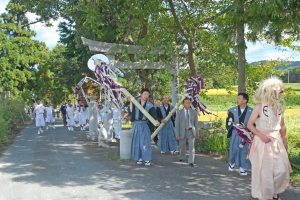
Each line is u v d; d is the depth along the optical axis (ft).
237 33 25.62
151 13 28.94
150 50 31.04
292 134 28.35
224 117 47.11
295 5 19.66
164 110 27.58
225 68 34.17
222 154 25.66
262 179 13.39
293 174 18.67
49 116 54.54
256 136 13.94
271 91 13.51
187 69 37.88
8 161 23.66
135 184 17.31
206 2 30.73
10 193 15.80
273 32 22.62
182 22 30.53
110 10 38.27
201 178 18.63
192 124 22.72
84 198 14.97
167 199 14.83
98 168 21.27
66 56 78.38
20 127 60.49
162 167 21.67
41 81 114.93
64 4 47.39
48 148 30.30
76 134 44.45
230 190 16.26
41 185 17.13
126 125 55.31
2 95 56.65
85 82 44.91
